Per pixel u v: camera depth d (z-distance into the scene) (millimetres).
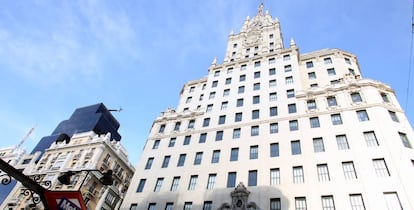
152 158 39406
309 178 27734
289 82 41750
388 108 32125
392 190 24078
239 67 50250
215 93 46969
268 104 39406
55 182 47500
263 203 27250
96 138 55750
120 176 55688
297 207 26047
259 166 31047
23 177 9641
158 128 45000
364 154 27703
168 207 31500
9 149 68500
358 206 24250
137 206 33094
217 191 30453
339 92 36188
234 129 37906
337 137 30734
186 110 45875
